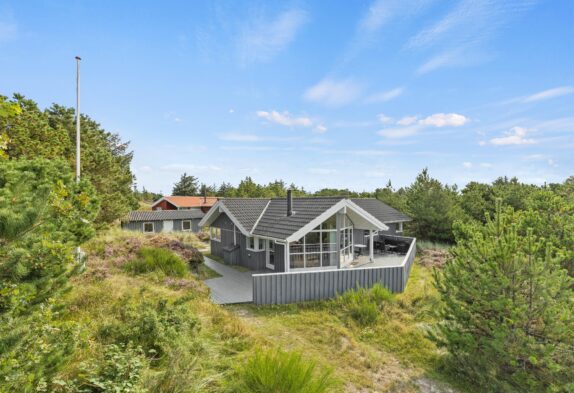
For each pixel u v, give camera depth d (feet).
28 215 10.48
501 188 96.07
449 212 78.95
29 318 12.10
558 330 18.58
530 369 20.33
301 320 31.71
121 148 136.05
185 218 123.03
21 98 50.90
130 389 13.08
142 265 40.57
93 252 43.78
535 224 30.27
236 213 57.31
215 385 16.39
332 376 20.49
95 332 18.20
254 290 35.96
